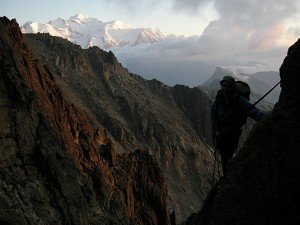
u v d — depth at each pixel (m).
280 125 7.05
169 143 187.38
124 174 84.50
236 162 7.61
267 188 6.86
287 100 7.22
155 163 93.50
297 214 6.38
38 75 70.19
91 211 57.56
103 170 74.75
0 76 53.66
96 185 65.19
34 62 71.75
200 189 170.75
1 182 45.88
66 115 74.75
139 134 186.62
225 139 9.41
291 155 6.61
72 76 199.25
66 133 69.06
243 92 9.03
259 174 7.09
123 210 68.94
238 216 7.14
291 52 7.45
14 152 50.84
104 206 63.84
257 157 7.20
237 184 7.35
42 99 65.31
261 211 6.85
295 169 6.51
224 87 8.95
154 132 189.12
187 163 183.25
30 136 53.53
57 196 51.09
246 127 167.38
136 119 193.75
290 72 7.18
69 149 64.19
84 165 67.44
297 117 6.94
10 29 69.62
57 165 53.88
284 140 6.91
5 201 43.75
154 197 86.06
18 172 49.25
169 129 195.00
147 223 81.44
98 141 93.69
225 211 7.37
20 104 54.22
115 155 90.38
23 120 53.69
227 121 9.16
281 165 6.82
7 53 57.19
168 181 164.88
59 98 75.81
